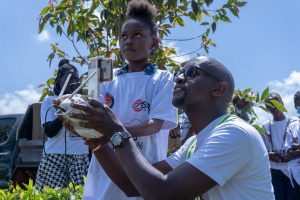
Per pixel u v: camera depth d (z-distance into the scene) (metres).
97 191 2.96
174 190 2.05
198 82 2.27
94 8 5.26
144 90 3.04
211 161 2.08
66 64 4.61
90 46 5.41
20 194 3.72
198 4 5.30
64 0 5.27
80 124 2.17
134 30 3.08
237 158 2.10
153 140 3.01
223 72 2.29
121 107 3.05
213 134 2.15
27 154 6.88
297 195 6.03
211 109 2.29
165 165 2.53
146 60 3.16
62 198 3.61
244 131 2.13
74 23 5.32
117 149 2.13
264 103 4.46
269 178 2.21
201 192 2.08
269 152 6.11
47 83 5.62
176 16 5.40
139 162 2.09
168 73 3.08
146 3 3.16
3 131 8.34
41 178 4.52
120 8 5.11
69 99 2.19
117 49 5.23
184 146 2.55
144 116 3.01
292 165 6.02
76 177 4.46
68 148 4.46
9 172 7.96
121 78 3.14
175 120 3.02
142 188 2.07
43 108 4.46
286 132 6.24
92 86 2.46
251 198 2.13
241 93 4.46
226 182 2.14
